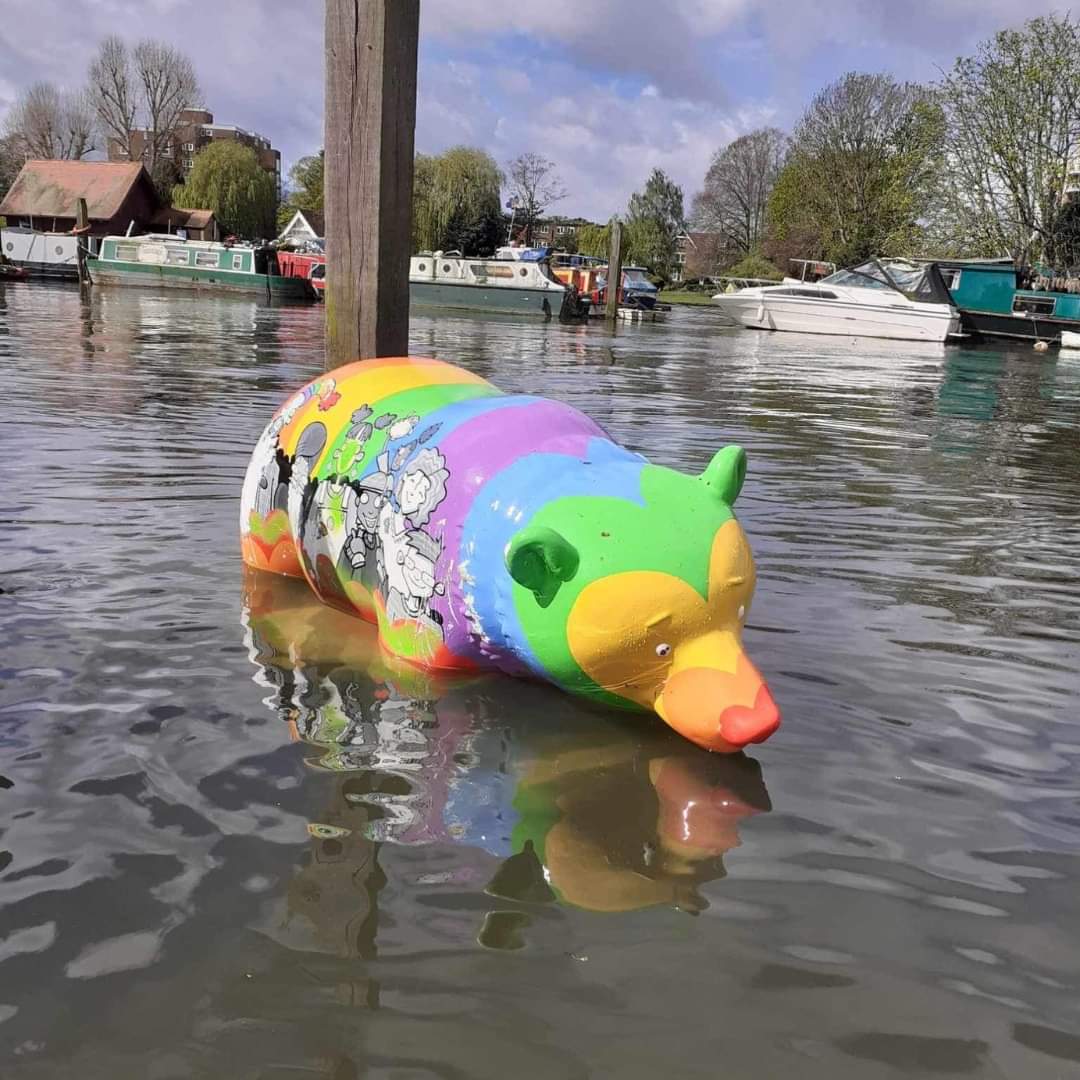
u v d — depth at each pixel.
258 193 64.44
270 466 4.05
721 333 27.55
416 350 18.09
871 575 4.66
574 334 25.00
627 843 2.40
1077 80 33.44
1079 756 2.95
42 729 2.81
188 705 3.01
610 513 2.97
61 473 5.89
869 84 50.44
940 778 2.79
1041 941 2.11
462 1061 1.72
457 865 2.27
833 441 8.91
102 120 71.00
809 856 2.38
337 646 3.54
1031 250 35.25
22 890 2.12
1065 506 6.50
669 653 2.88
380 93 4.69
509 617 3.05
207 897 2.12
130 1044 1.73
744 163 79.25
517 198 69.31
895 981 1.96
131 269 35.94
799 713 3.15
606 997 1.88
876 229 48.22
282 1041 1.75
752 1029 1.82
